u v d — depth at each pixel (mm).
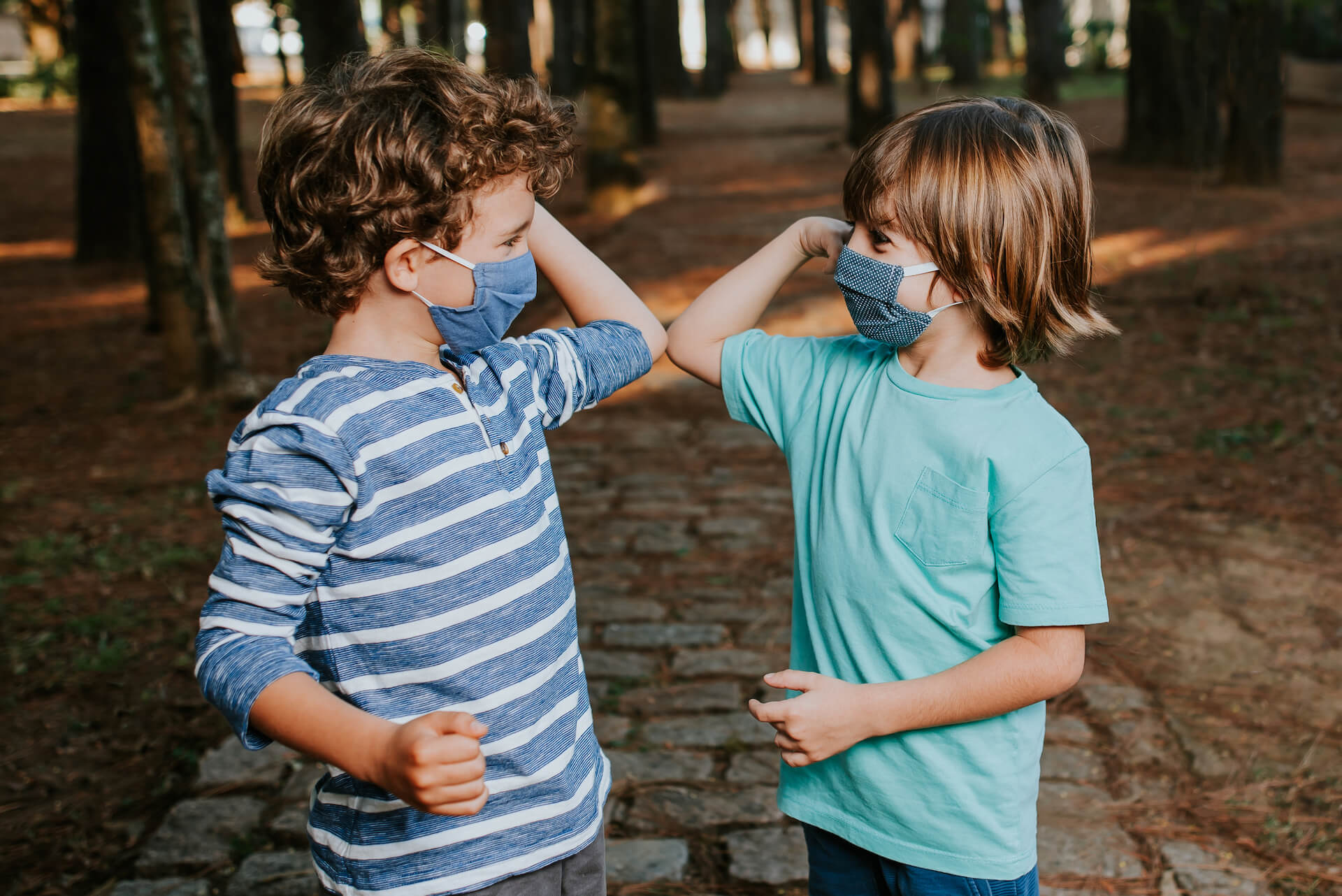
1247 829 2604
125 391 7156
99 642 3773
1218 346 6875
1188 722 3049
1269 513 4426
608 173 13828
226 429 6344
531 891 1390
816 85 36594
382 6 20172
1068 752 2930
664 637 3664
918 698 1427
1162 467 5004
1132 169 14008
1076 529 1434
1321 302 7691
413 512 1278
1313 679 3236
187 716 3303
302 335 8742
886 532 1501
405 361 1324
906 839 1526
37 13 22422
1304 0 12500
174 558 4465
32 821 2797
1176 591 3809
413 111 1253
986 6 30109
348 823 1356
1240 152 12453
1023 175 1411
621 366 1661
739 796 2812
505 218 1331
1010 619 1438
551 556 1419
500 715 1338
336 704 1155
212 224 6754
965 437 1452
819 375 1681
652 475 5273
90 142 11609
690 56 65750
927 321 1466
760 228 11898
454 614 1305
